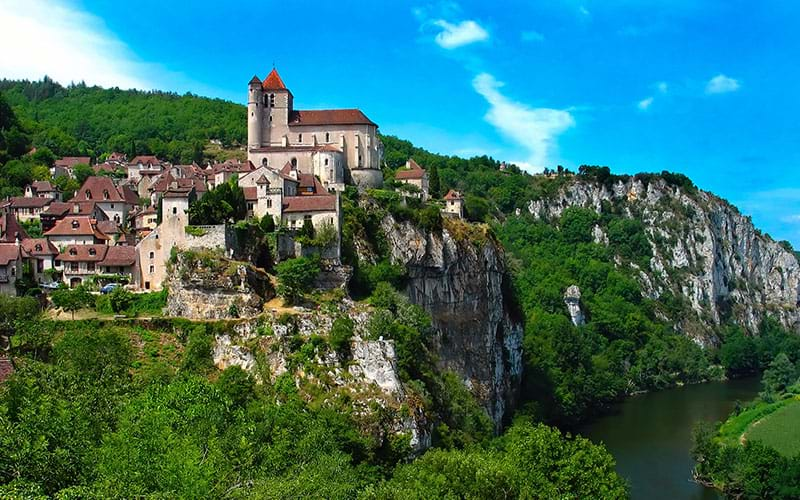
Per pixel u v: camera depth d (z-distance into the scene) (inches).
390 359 5206.7
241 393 4616.1
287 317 5334.6
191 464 2642.7
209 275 5487.2
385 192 7372.1
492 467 3737.7
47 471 2571.4
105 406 3380.9
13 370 3846.0
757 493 5487.2
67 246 6250.0
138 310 5580.7
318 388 4955.7
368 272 6525.6
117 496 2429.9
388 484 3794.3
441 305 7253.9
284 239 6087.6
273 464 3395.7
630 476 6200.8
